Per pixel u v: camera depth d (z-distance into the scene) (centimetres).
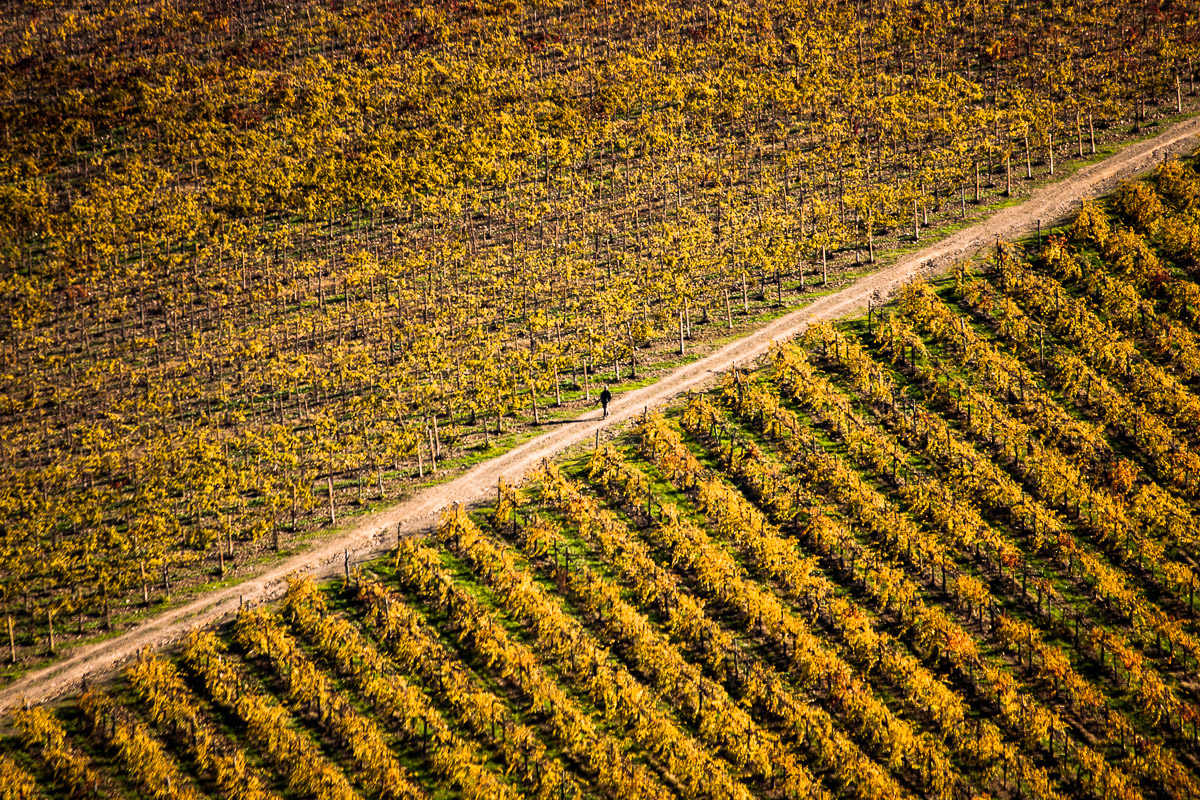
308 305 10188
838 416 8006
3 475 8550
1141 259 8931
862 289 9544
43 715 6456
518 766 6028
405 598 7081
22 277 10650
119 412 9150
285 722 6334
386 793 5953
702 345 9244
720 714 6106
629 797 5775
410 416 8825
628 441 8206
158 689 6556
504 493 7762
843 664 6347
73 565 7700
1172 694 6100
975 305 8944
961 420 7944
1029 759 5850
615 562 7062
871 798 5688
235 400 9188
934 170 10806
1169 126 10962
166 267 10681
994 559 6900
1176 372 8019
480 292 10138
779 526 7256
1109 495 7175
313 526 7875
